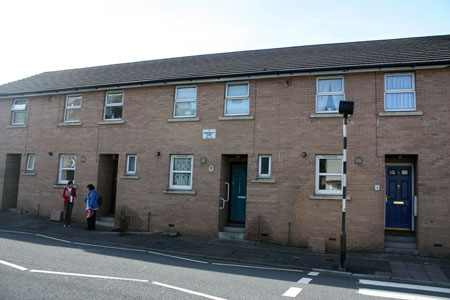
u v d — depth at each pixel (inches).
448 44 476.4
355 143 444.8
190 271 309.6
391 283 301.9
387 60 448.8
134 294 228.2
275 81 490.0
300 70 466.0
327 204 446.6
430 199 412.8
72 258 337.7
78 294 223.1
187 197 513.0
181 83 533.0
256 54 606.5
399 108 440.5
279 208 464.8
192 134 522.9
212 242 463.8
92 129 590.2
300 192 458.9
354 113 449.7
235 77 500.1
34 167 629.3
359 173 438.6
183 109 541.6
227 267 341.4
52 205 603.2
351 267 354.3
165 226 520.1
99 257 351.6
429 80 429.7
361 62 457.4
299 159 465.1
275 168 473.7
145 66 665.0
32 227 525.7
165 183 528.7
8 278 253.8
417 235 419.5
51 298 213.5
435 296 261.1
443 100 421.7
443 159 413.7
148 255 383.6
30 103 650.8
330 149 454.6
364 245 426.6
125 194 548.7
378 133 437.7
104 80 609.3
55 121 621.9
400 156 447.8
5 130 665.6
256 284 272.4
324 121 461.7
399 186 470.9
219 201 496.7
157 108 550.0
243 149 491.8
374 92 446.3
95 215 531.5
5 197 656.4
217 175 501.7
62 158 615.8
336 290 266.7
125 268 306.2
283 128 477.4
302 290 260.5
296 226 455.2
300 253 416.8
